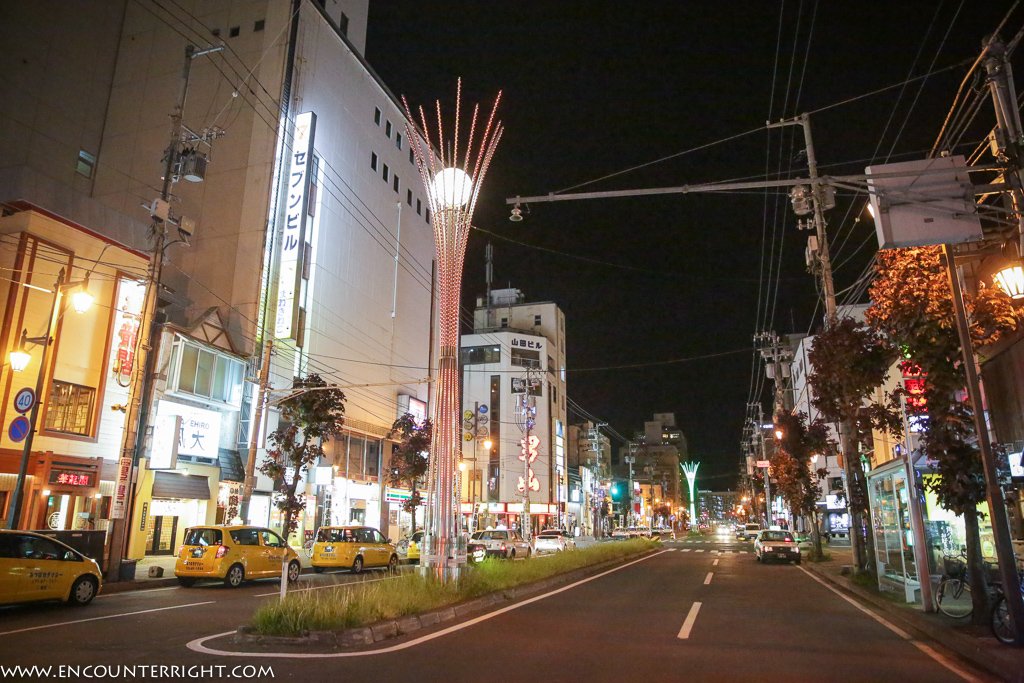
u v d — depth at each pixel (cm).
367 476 4250
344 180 4262
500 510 6781
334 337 3994
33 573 1254
